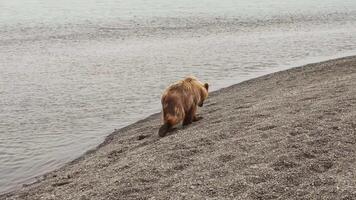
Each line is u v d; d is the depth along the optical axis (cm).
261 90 2805
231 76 3834
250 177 1249
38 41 6050
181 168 1420
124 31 6856
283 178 1232
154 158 1538
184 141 1686
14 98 3303
